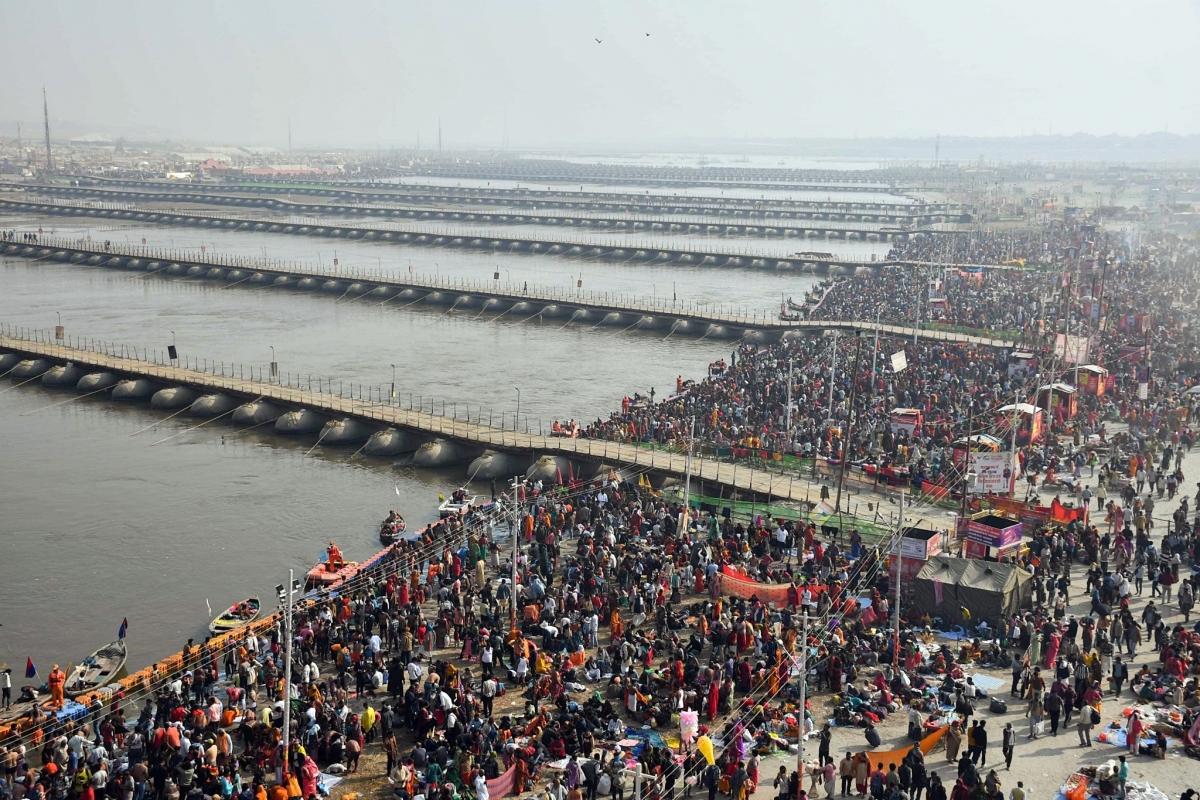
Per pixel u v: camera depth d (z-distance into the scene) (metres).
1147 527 80.88
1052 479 92.38
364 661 61.66
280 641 65.88
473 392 146.25
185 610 80.56
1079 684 55.34
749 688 58.78
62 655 74.06
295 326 195.62
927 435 102.88
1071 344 114.25
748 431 106.69
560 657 61.91
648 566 73.38
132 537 94.81
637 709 56.53
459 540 82.69
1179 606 67.75
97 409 138.62
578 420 131.38
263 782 50.53
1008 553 73.38
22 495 105.75
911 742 52.34
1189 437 104.62
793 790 46.81
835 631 63.41
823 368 130.12
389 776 51.28
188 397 138.75
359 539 94.31
